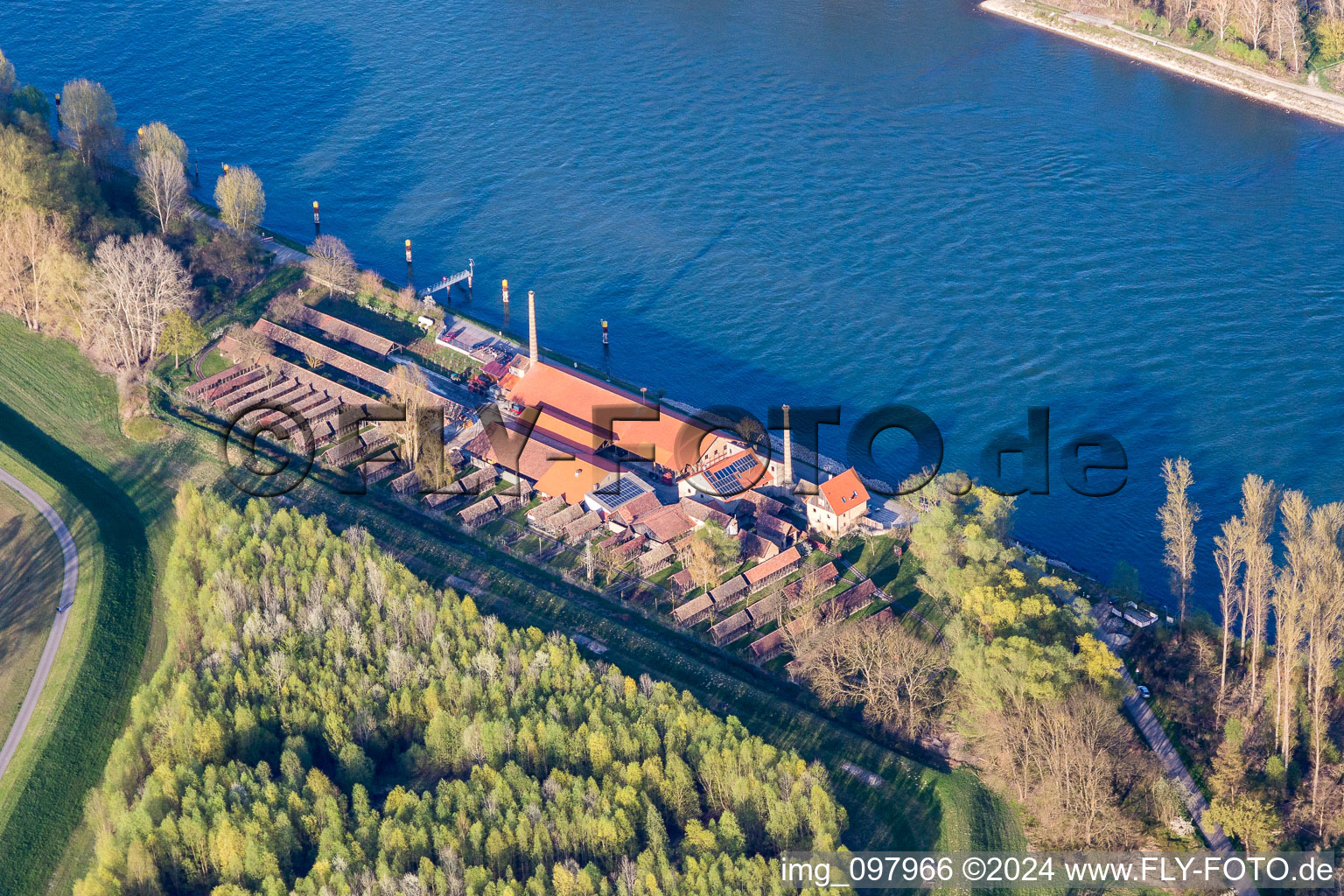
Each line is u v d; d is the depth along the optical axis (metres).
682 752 193.25
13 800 195.50
